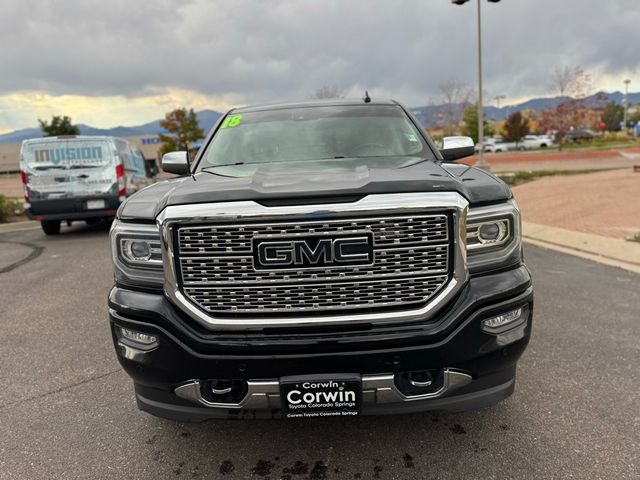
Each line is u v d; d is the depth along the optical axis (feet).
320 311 7.64
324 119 13.07
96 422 10.48
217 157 12.22
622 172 69.97
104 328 16.06
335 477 8.52
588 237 27.68
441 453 9.04
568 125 151.02
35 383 12.32
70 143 34.65
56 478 8.70
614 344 13.48
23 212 47.62
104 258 27.17
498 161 111.96
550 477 8.28
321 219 7.43
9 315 17.66
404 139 12.30
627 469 8.39
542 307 16.61
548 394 10.95
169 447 9.52
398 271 7.58
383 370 7.65
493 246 8.10
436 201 7.48
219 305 7.69
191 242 7.61
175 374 7.89
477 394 8.11
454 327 7.68
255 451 9.32
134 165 40.50
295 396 7.72
